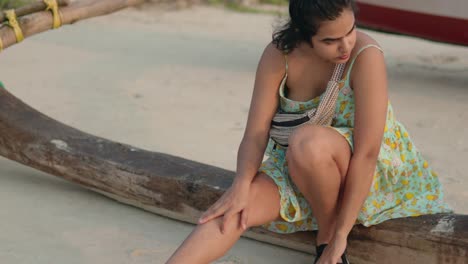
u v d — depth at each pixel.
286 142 2.67
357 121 2.52
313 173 2.46
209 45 7.56
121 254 2.89
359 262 2.74
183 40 7.79
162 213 3.24
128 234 3.06
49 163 3.40
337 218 2.56
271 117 2.67
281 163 2.71
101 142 3.39
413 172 2.76
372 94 2.49
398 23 5.79
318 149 2.43
